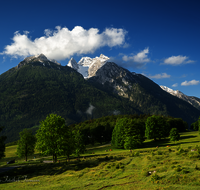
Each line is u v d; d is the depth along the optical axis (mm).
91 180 30766
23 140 78500
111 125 164000
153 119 100250
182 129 179500
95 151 92562
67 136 56719
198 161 31000
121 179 28781
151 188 23141
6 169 50719
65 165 46312
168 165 31203
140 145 85750
